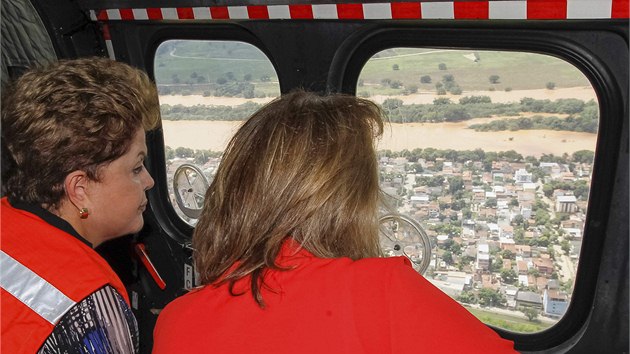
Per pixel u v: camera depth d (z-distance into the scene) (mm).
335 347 994
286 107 1161
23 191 1406
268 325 1032
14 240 1364
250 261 1086
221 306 1081
